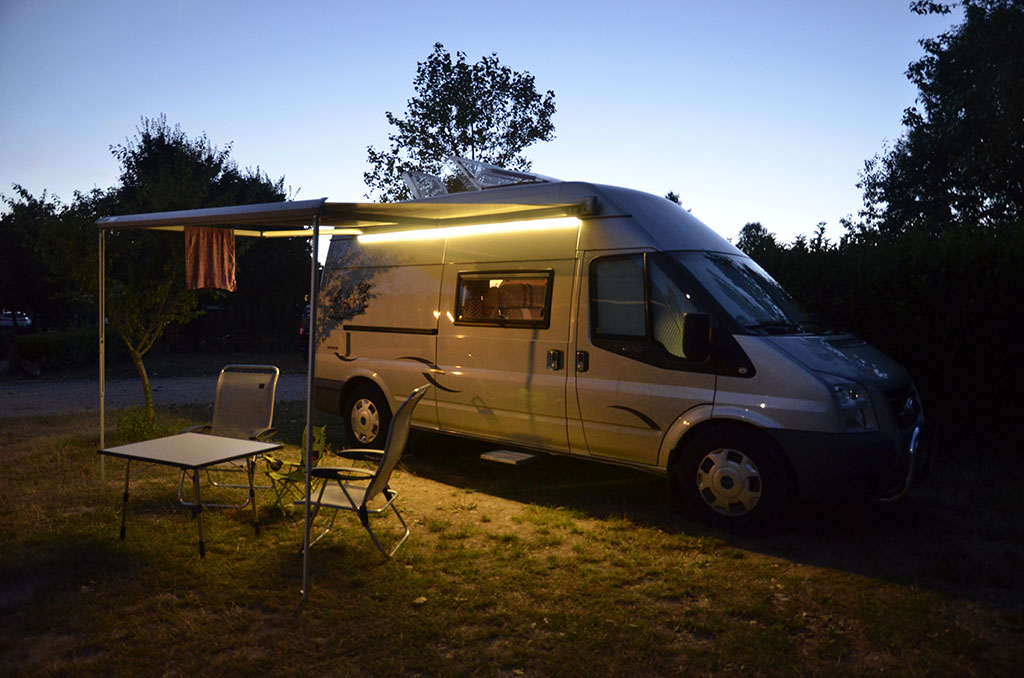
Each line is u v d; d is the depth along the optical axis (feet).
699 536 18.01
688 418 18.61
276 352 89.25
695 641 12.79
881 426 17.40
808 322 20.27
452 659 12.03
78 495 20.88
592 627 13.14
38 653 12.10
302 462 20.03
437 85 51.67
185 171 31.27
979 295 26.04
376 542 15.96
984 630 13.26
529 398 21.71
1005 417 26.16
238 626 12.98
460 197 23.81
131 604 13.87
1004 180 63.52
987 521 19.51
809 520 19.33
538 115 52.65
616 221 20.40
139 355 29.14
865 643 12.76
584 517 19.53
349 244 27.91
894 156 88.22
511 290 22.45
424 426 24.93
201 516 17.34
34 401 42.63
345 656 12.12
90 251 28.09
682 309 18.84
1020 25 59.26
